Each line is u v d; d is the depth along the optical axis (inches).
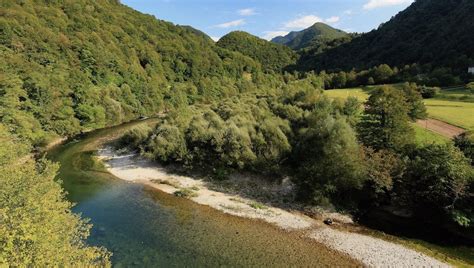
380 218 1320.1
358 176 1344.7
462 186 1161.4
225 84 5703.7
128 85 4023.1
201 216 1321.4
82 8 5615.2
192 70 6215.6
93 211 1344.7
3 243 524.4
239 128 1791.3
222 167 1763.0
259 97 3462.1
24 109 2330.2
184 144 1860.2
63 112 2701.8
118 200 1473.9
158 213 1342.3
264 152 1669.5
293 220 1301.7
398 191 1353.3
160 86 4741.6
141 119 3713.1
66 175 1808.6
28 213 624.7
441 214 1246.9
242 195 1552.7
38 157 2097.7
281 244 1112.8
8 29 3390.7
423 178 1275.8
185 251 1048.8
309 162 1471.5
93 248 752.3
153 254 1022.4
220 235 1165.7
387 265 1000.2
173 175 1817.2
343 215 1339.8
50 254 570.3
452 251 1085.1
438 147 1325.0
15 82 2279.8
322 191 1395.2
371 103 1660.9
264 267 975.6
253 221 1286.9
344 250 1082.7
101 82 3887.8
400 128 1528.1
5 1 4217.5
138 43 5807.1
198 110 2790.4
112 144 2469.2
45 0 5078.7
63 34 4288.9
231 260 1007.0
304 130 1738.4
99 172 1873.8
